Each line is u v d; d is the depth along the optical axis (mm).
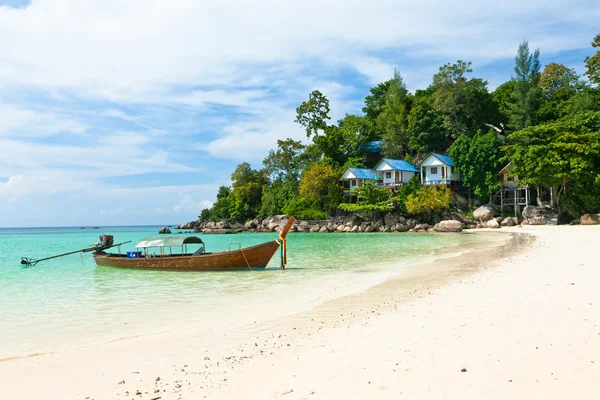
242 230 84750
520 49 66062
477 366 5762
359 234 56281
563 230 41781
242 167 97562
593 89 62719
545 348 6234
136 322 11031
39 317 11914
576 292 10125
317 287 15812
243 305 12859
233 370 6586
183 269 22859
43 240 69500
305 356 7020
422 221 60906
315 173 71688
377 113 90062
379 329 8445
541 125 51719
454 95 70312
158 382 6262
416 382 5383
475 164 62000
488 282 13266
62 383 6449
